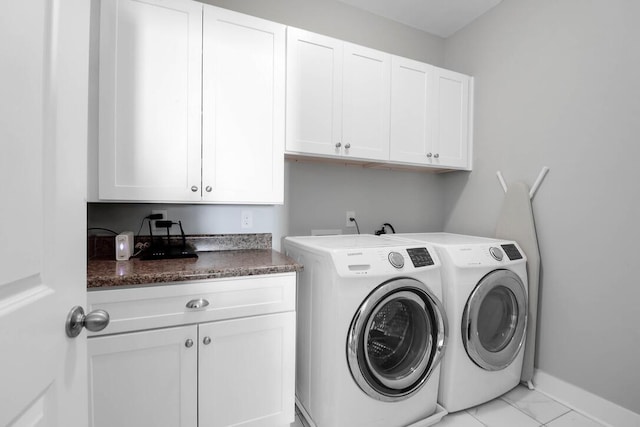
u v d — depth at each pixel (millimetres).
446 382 1596
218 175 1525
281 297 1396
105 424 1104
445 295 1604
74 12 607
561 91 1789
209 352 1256
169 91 1418
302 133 1738
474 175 2359
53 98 543
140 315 1154
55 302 551
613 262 1550
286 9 2031
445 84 2230
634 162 1479
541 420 1572
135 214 1682
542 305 1860
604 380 1570
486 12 2270
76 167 622
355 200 2320
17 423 448
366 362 1340
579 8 1699
